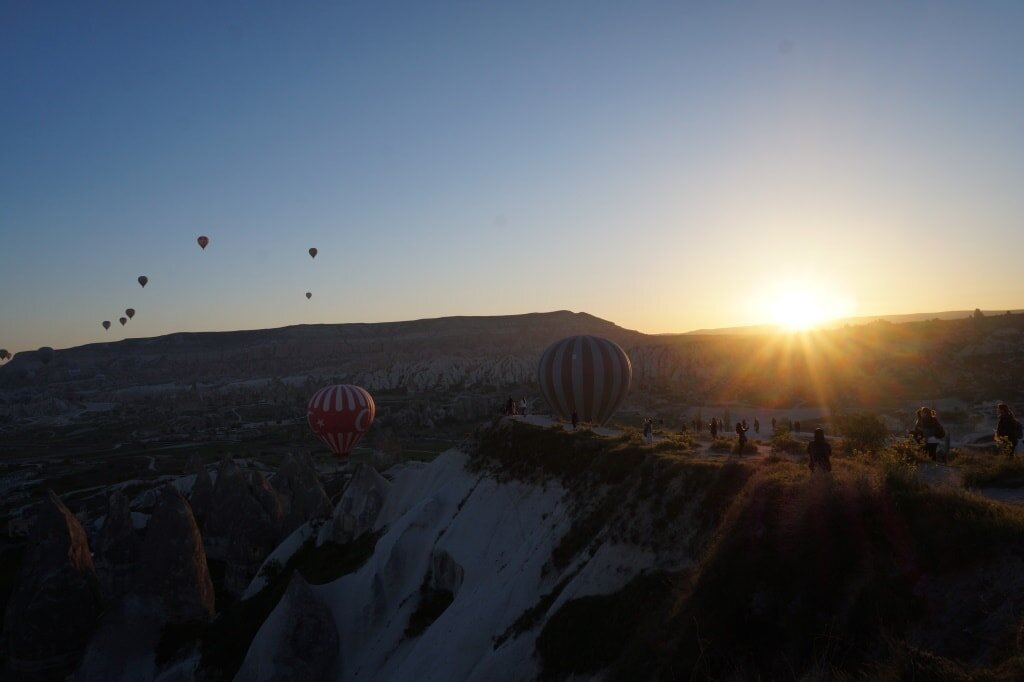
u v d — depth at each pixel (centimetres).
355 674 2562
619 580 1559
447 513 3006
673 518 1552
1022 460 1420
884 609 936
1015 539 925
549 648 1559
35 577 2955
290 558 3678
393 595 2827
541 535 2244
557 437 2792
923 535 1000
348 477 5784
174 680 2833
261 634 2602
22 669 2894
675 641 1121
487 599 2139
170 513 3200
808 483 1161
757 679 955
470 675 1705
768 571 1072
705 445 2314
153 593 3122
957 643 848
